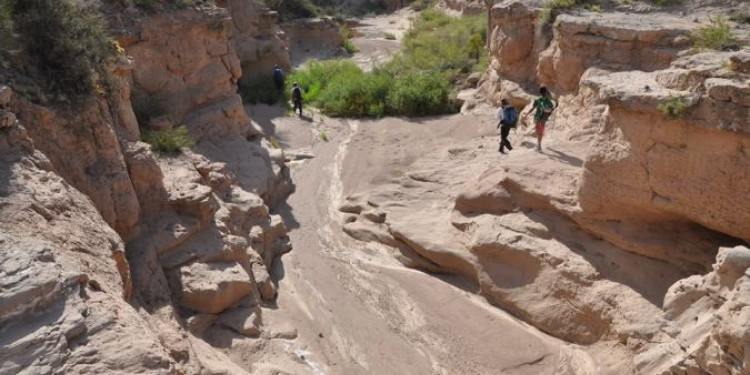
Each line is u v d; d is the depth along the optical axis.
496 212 11.73
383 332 10.05
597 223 10.04
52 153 8.18
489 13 24.38
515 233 10.95
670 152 8.75
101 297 5.86
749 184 8.07
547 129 15.24
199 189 10.41
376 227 13.57
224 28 16.48
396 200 14.37
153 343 5.49
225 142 15.51
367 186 15.74
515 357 9.52
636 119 9.06
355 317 10.41
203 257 9.58
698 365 7.00
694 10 15.07
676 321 7.73
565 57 15.41
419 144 18.34
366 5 54.72
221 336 8.88
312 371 8.72
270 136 19.64
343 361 9.18
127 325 5.62
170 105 14.16
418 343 9.87
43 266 5.50
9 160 6.94
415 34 34.78
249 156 15.30
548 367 9.29
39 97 8.28
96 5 12.77
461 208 12.38
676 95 8.47
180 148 12.38
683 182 8.71
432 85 22.36
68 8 9.19
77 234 6.85
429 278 11.76
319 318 10.23
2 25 8.37
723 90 8.00
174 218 9.84
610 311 9.23
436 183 14.91
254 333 9.10
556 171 11.60
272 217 13.11
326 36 33.66
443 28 33.28
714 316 6.53
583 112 13.91
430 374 9.13
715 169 8.35
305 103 23.45
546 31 17.25
